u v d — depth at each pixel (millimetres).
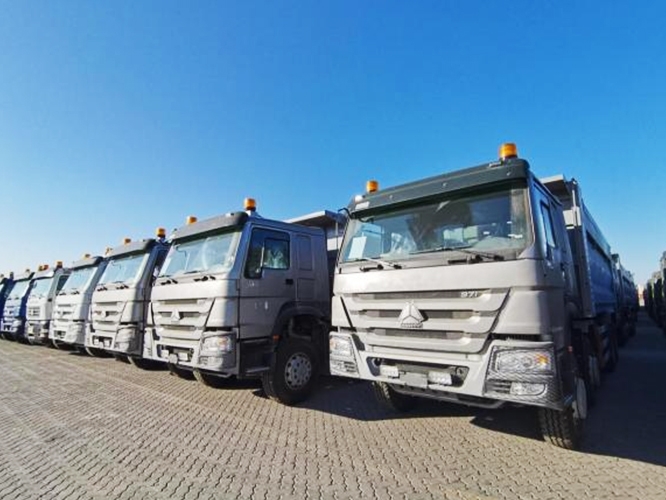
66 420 6137
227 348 5914
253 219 6691
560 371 3738
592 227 7094
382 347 4566
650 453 4398
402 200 4840
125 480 4062
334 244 8227
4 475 4266
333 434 5207
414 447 4695
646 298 31438
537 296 3693
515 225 4023
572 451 4465
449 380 4035
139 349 8516
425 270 4277
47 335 13680
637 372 8797
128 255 9602
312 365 7004
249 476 4066
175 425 5754
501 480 3826
